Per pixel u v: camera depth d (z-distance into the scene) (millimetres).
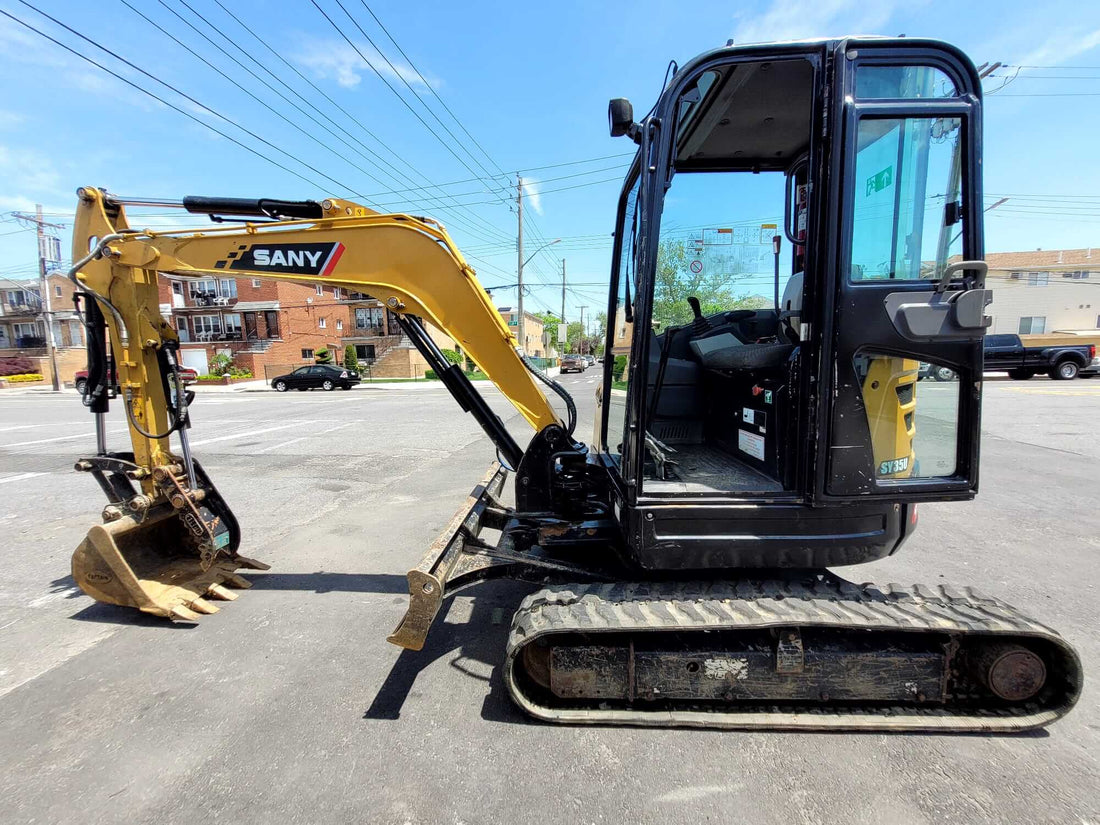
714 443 3230
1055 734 2303
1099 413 11008
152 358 3445
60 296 39344
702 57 2186
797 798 1993
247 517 5465
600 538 2951
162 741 2320
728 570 2781
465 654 3008
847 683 2344
